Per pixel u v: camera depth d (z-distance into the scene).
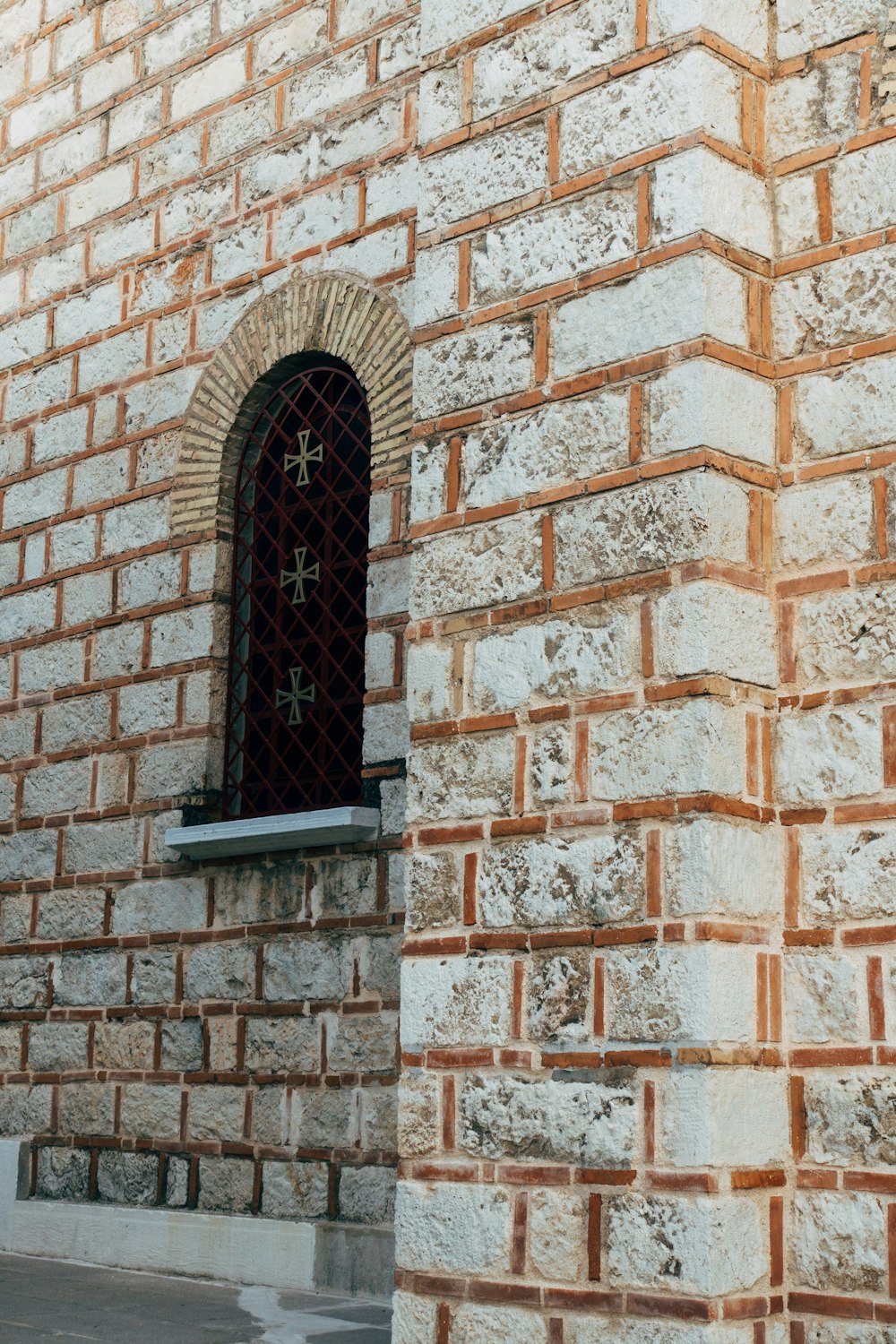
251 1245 9.28
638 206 7.12
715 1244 6.20
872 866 6.47
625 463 7.00
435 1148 7.09
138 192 11.57
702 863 6.47
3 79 12.81
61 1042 10.81
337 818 9.13
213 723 10.38
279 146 10.69
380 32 10.24
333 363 10.27
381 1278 8.69
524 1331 6.65
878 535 6.66
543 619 7.18
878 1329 6.17
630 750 6.79
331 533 10.06
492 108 7.75
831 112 7.07
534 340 7.42
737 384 6.91
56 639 11.48
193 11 11.45
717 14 7.12
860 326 6.84
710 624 6.64
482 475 7.51
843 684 6.66
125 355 11.42
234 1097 9.70
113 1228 10.02
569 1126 6.68
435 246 7.87
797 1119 6.50
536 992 6.90
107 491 11.35
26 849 11.35
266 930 9.73
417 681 7.58
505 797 7.17
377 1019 9.08
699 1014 6.37
